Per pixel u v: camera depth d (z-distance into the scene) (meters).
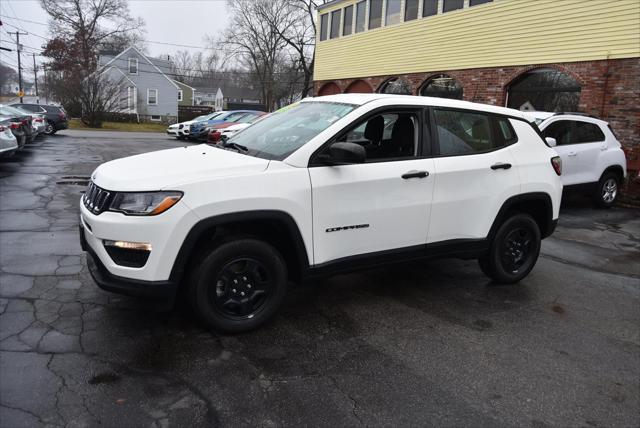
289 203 3.52
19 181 9.53
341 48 20.09
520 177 4.74
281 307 4.19
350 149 3.46
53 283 4.36
